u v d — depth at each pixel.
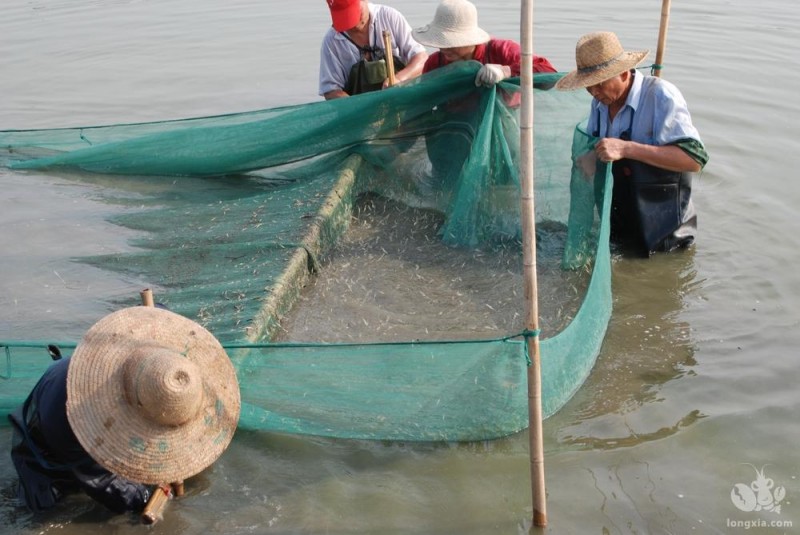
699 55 10.38
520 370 4.25
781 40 10.85
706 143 8.11
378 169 7.32
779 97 9.09
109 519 4.07
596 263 4.91
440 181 7.10
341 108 7.11
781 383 4.85
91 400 3.74
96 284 6.00
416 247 6.60
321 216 6.49
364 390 4.34
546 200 6.62
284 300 5.67
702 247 6.41
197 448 3.93
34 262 6.31
